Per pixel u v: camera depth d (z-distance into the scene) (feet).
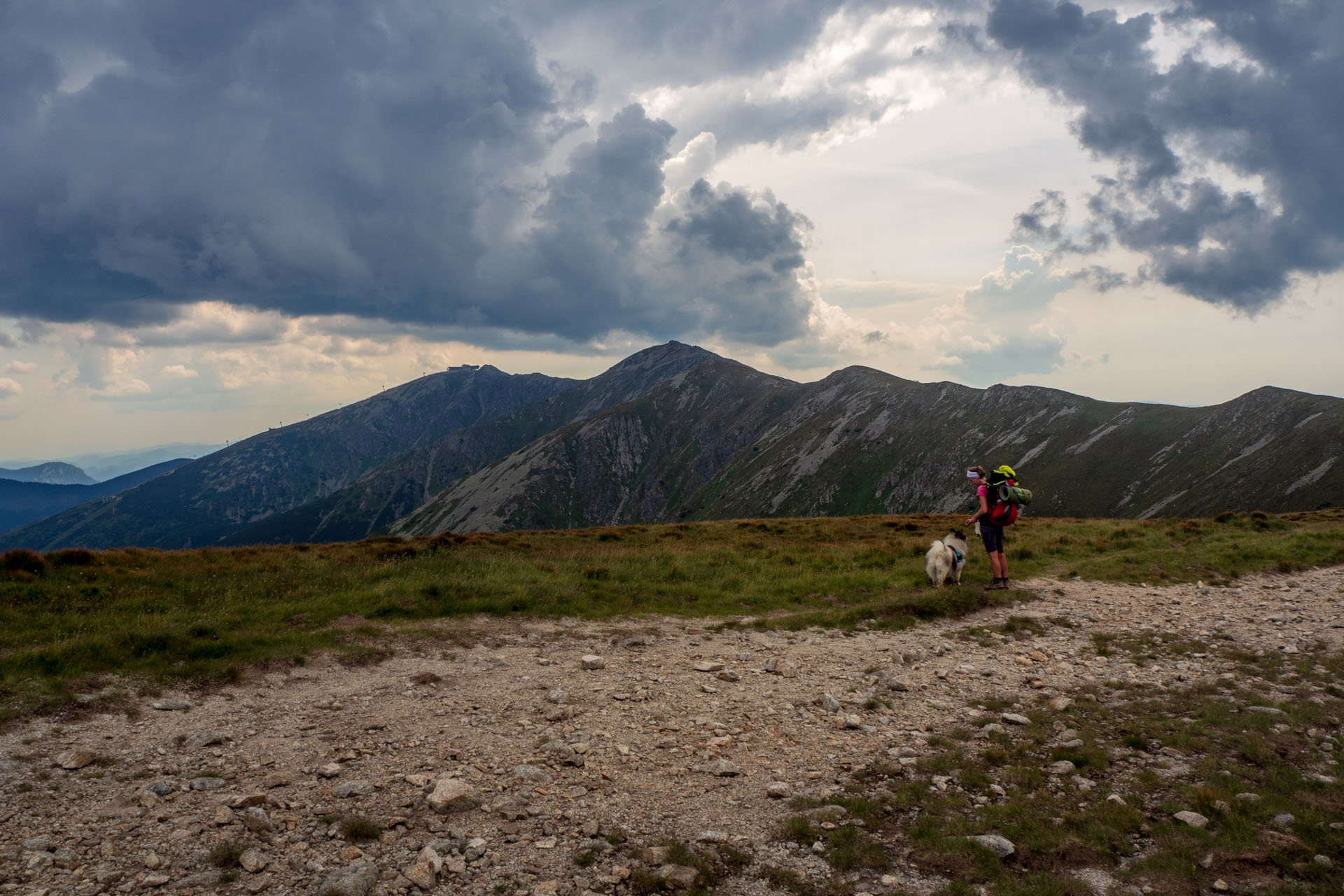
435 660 27.48
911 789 16.33
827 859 13.57
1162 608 35.73
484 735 19.76
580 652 29.25
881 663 27.04
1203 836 13.82
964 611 35.06
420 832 14.29
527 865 13.19
